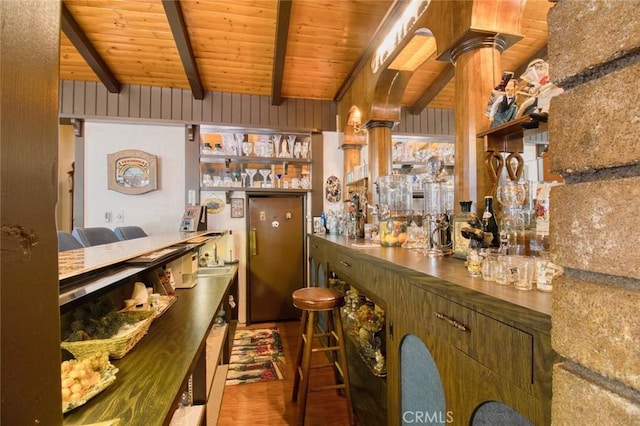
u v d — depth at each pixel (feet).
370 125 10.52
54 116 1.30
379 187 8.66
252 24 9.59
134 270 4.01
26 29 1.17
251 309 14.16
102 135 12.73
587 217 1.44
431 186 7.11
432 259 5.07
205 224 12.60
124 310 4.58
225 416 7.24
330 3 8.62
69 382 2.69
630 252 1.25
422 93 13.75
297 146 14.43
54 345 1.31
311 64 11.58
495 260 3.51
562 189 1.57
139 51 10.75
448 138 15.12
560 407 1.57
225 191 13.74
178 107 12.93
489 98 5.20
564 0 1.55
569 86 1.57
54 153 1.30
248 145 13.88
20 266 1.14
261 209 14.30
